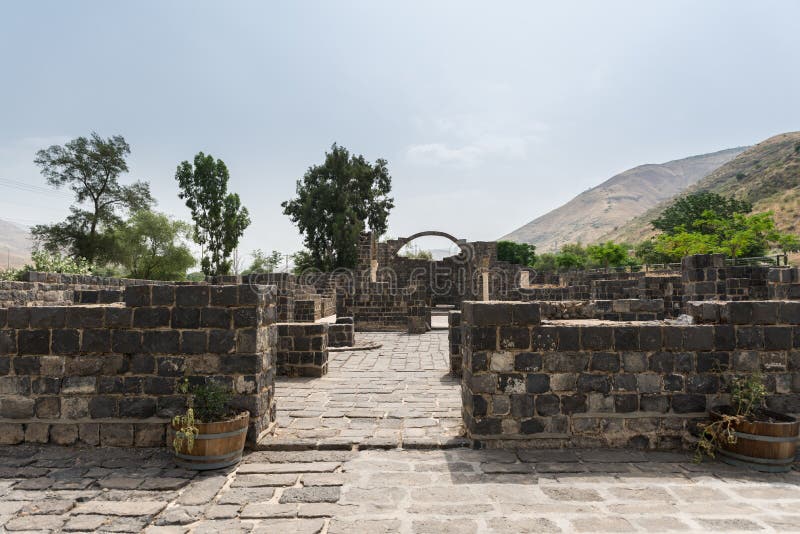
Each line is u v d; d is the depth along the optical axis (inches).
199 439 209.8
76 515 171.6
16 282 472.1
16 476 205.6
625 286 834.2
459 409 311.0
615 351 237.5
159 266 1626.5
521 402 237.3
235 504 180.1
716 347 237.9
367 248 1378.0
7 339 242.4
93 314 241.0
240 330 239.0
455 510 174.4
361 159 2053.4
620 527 161.8
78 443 238.7
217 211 1672.0
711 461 223.9
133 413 238.4
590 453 230.7
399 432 260.1
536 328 238.1
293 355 434.9
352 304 974.4
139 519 168.4
